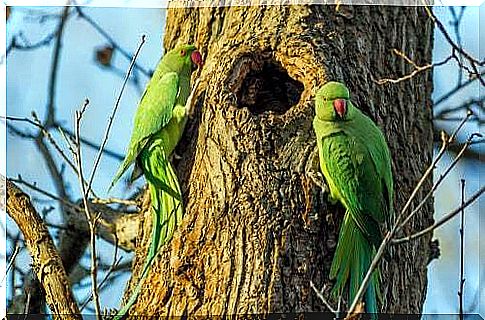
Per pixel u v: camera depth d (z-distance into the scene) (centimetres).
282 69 684
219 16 748
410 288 720
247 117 639
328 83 638
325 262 636
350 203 631
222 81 659
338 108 622
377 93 722
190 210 659
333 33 706
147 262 658
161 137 683
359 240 642
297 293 617
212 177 645
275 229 621
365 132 644
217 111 650
